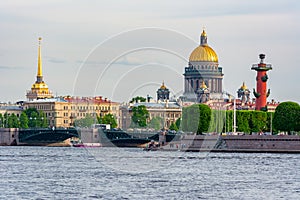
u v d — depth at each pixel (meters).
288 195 164.12
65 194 160.38
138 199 151.50
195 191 167.38
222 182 189.88
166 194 160.62
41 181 190.75
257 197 159.88
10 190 169.38
